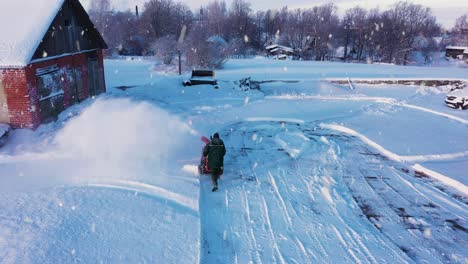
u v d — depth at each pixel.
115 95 19.97
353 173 11.34
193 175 10.26
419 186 10.53
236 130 15.84
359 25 72.12
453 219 8.70
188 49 36.56
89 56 18.39
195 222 7.85
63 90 15.29
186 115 17.67
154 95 21.89
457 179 10.67
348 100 23.72
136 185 9.44
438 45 85.44
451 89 28.16
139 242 6.98
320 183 10.45
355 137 15.46
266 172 11.12
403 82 29.44
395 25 68.56
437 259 7.11
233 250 7.11
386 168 11.87
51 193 8.77
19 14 13.40
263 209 8.79
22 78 12.23
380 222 8.43
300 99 23.64
